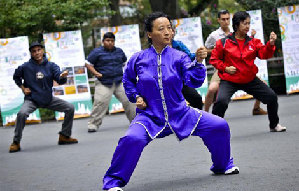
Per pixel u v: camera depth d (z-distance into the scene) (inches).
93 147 357.4
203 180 210.5
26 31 690.8
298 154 248.4
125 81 207.5
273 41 311.9
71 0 665.0
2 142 449.4
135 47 605.0
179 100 203.2
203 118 205.6
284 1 679.7
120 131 444.5
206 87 616.4
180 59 201.0
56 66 391.2
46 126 559.2
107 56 467.8
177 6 763.4
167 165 257.8
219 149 210.7
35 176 266.2
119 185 195.0
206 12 826.2
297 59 615.2
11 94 600.7
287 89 617.0
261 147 280.4
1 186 247.1
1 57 597.3
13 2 661.3
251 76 323.9
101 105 462.9
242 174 213.9
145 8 943.7
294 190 180.2
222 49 323.9
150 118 200.2
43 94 387.2
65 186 231.3
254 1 692.7
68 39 603.5
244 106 553.6
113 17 811.4
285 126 354.6
